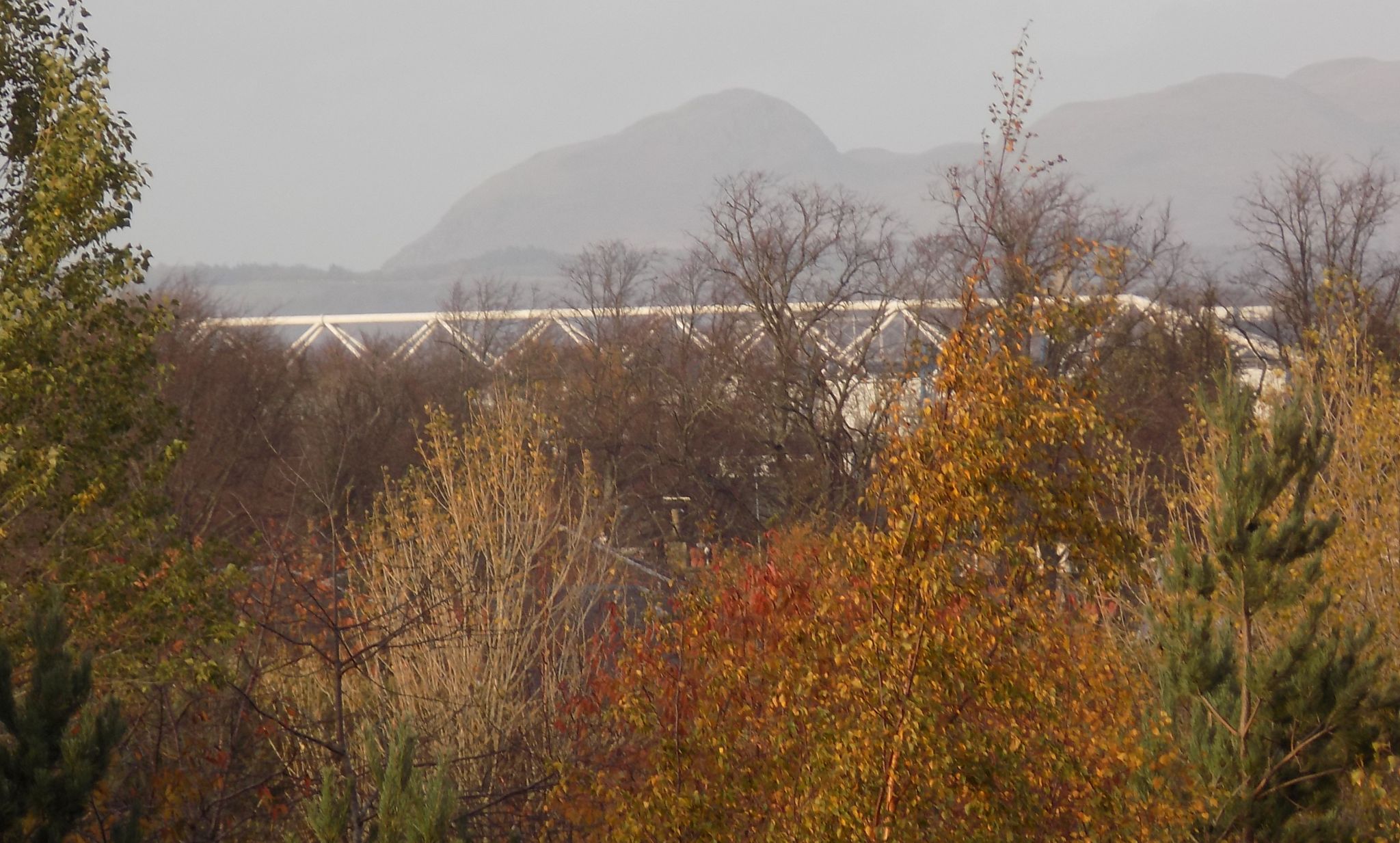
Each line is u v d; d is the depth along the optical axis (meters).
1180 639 55.66
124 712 63.41
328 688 66.25
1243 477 55.66
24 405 65.56
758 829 48.56
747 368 164.75
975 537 42.31
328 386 198.50
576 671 67.88
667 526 147.88
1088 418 40.94
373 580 68.12
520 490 72.25
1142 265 147.62
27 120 71.00
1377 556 66.19
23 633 61.53
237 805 63.88
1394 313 149.00
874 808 42.03
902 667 41.88
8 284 66.62
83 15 68.31
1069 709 45.12
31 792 44.12
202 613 65.00
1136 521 65.25
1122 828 44.19
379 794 41.78
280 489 138.88
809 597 51.34
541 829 60.19
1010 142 46.56
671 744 49.50
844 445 153.75
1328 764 53.41
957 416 41.75
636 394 173.62
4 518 66.94
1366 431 68.75
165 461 70.19
